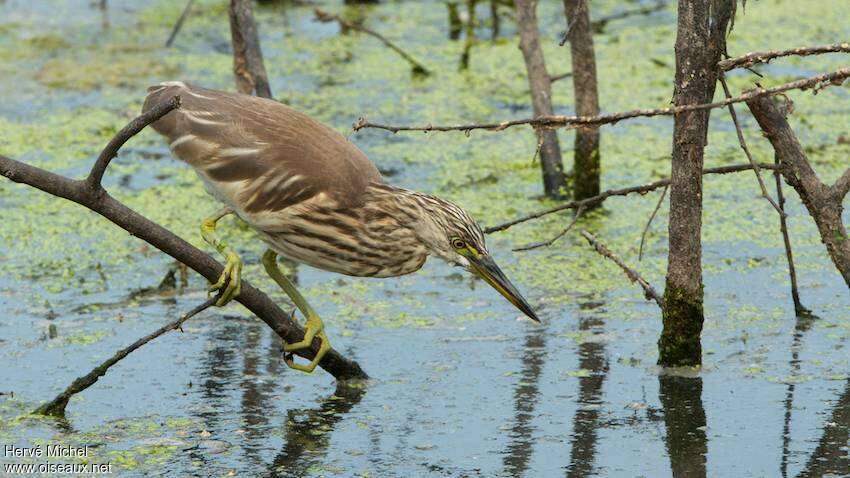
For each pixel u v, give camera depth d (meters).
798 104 19.02
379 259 10.41
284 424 10.16
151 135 18.28
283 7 24.48
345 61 21.41
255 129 10.20
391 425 10.14
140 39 22.28
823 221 11.02
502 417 10.23
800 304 12.27
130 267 13.98
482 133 18.38
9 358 11.45
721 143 17.52
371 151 17.62
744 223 14.99
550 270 13.77
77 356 11.53
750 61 10.05
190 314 9.95
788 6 23.72
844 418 10.02
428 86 20.09
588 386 10.81
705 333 11.92
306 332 10.52
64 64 20.83
